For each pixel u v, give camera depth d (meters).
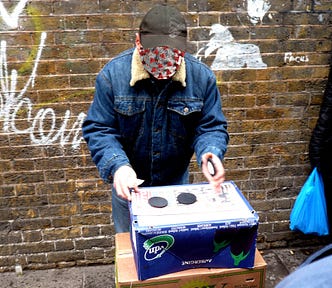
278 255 3.19
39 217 2.93
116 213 2.21
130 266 1.66
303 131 2.96
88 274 3.01
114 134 1.93
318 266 0.85
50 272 3.04
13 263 3.02
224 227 1.51
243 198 1.69
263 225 3.18
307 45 2.79
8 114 2.68
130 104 1.87
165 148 1.98
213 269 1.61
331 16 2.75
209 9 2.63
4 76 2.61
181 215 1.56
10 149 2.75
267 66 2.79
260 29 2.71
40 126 2.73
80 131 2.76
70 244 3.02
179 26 1.73
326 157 2.86
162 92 1.85
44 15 2.53
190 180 2.95
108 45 2.62
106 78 1.88
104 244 3.05
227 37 2.70
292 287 0.82
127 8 2.57
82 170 2.85
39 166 2.81
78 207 2.94
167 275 1.58
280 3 2.68
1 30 2.53
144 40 1.71
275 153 2.99
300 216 3.01
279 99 2.88
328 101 2.76
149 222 1.51
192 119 1.95
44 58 2.60
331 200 2.95
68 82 2.66
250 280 1.65
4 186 2.83
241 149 2.96
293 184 3.09
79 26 2.57
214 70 2.76
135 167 2.08
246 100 2.85
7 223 2.91
